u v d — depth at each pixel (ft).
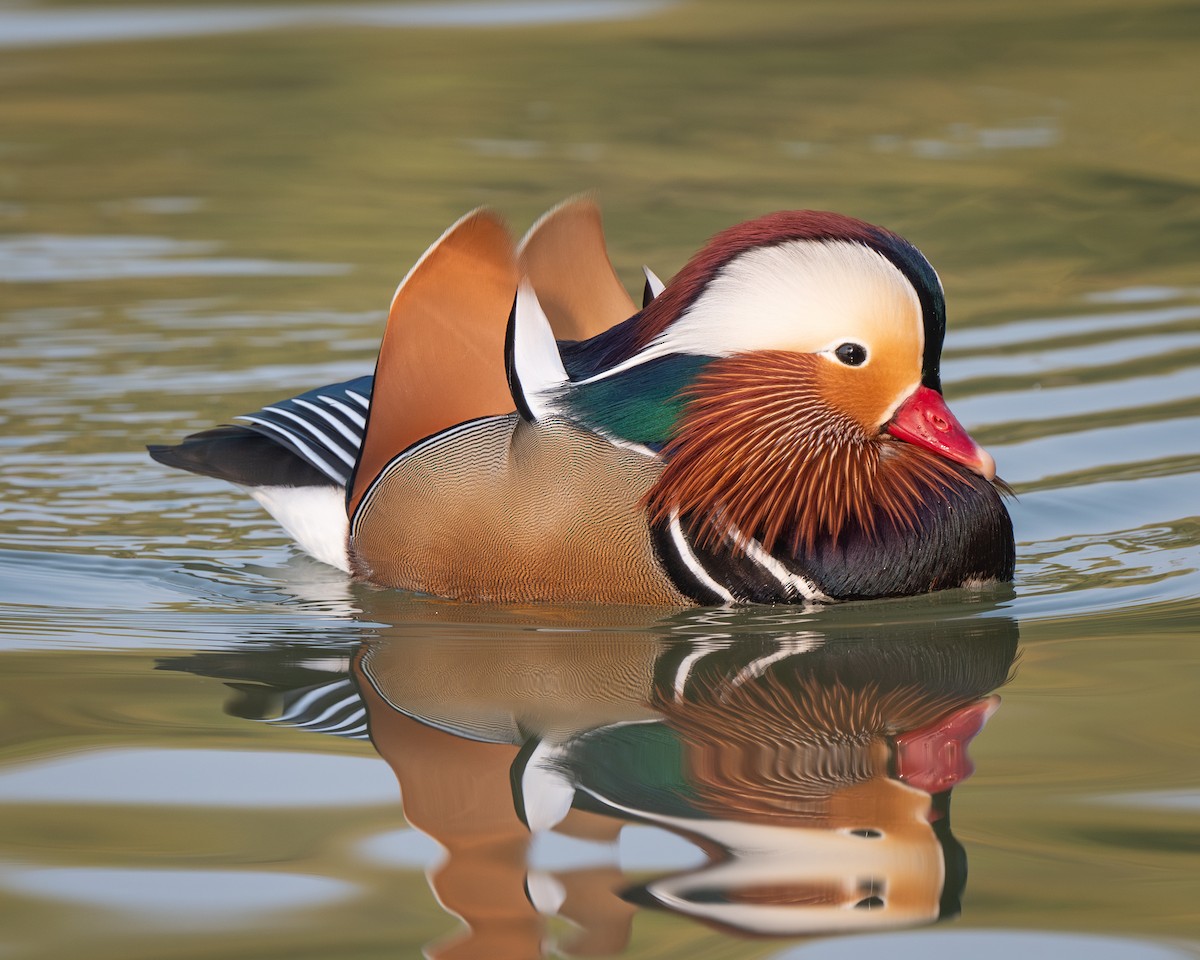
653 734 28.37
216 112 87.51
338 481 37.99
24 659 32.32
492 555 35.22
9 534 40.70
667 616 34.76
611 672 31.48
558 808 25.39
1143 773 26.32
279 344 54.75
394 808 25.34
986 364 51.80
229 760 27.17
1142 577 36.88
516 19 108.47
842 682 30.89
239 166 77.82
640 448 34.53
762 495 34.50
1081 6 108.47
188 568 38.68
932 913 22.07
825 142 80.38
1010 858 23.59
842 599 35.27
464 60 98.02
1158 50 97.35
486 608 35.58
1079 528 40.32
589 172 75.56
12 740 28.02
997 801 25.48
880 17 107.76
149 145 81.46
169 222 69.15
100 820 24.95
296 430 38.78
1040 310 56.95
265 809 25.29
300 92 91.20
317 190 73.77
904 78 93.04
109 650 32.94
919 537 35.19
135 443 46.85
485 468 35.24
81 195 73.15
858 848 23.85
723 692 30.45
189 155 79.71
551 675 31.40
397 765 26.96
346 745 27.81
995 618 34.55
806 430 34.30
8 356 53.52
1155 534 39.70
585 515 34.40
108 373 52.11
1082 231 66.39
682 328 34.58
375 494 36.88
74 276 62.13
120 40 103.45
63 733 28.35
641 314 35.50
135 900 22.57
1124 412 47.60
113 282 61.46
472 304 36.19
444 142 81.46
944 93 89.56
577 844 24.14
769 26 105.70
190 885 22.90
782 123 83.92
